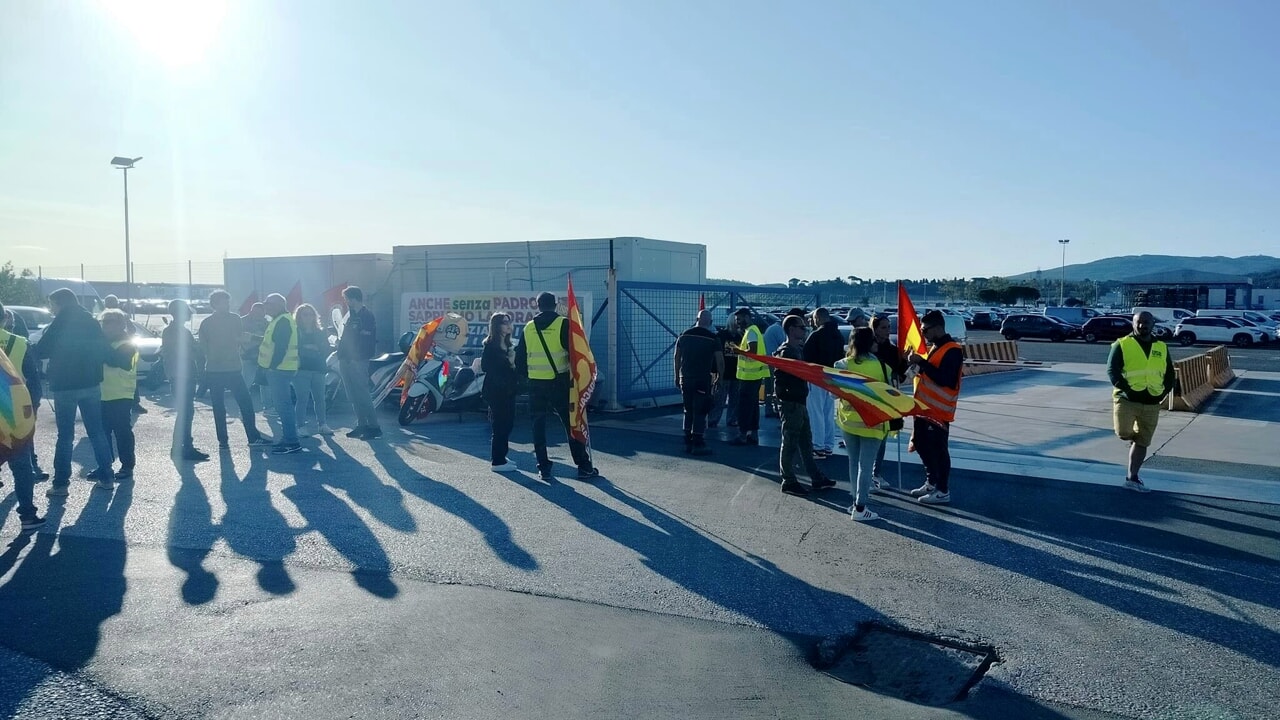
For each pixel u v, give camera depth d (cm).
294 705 430
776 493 883
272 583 605
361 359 1184
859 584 611
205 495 856
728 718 423
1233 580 621
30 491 725
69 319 839
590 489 892
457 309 1638
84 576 617
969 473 985
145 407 1544
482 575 623
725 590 598
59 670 467
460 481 925
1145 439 887
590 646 505
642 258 1673
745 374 1151
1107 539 722
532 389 937
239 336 1104
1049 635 525
